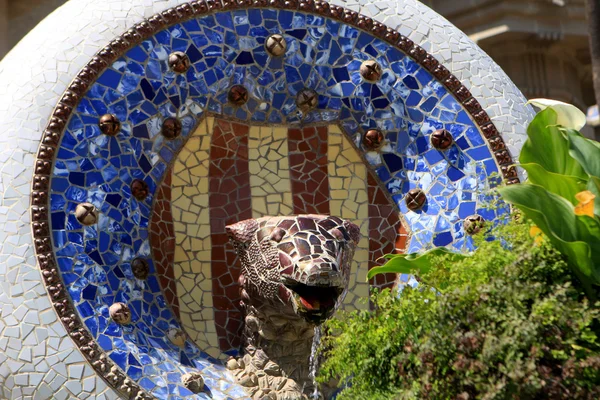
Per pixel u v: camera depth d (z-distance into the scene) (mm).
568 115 7355
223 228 9141
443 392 6602
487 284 6609
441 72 9453
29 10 12500
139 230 8664
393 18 9602
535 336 6297
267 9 9391
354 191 9391
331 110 9398
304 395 8445
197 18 9203
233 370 8570
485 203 8445
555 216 6711
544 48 14320
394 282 9250
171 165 9000
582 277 6617
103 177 8516
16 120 8438
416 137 9398
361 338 7242
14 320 7875
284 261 8047
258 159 9336
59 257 8125
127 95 8758
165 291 8758
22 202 8156
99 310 8109
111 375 7840
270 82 9312
